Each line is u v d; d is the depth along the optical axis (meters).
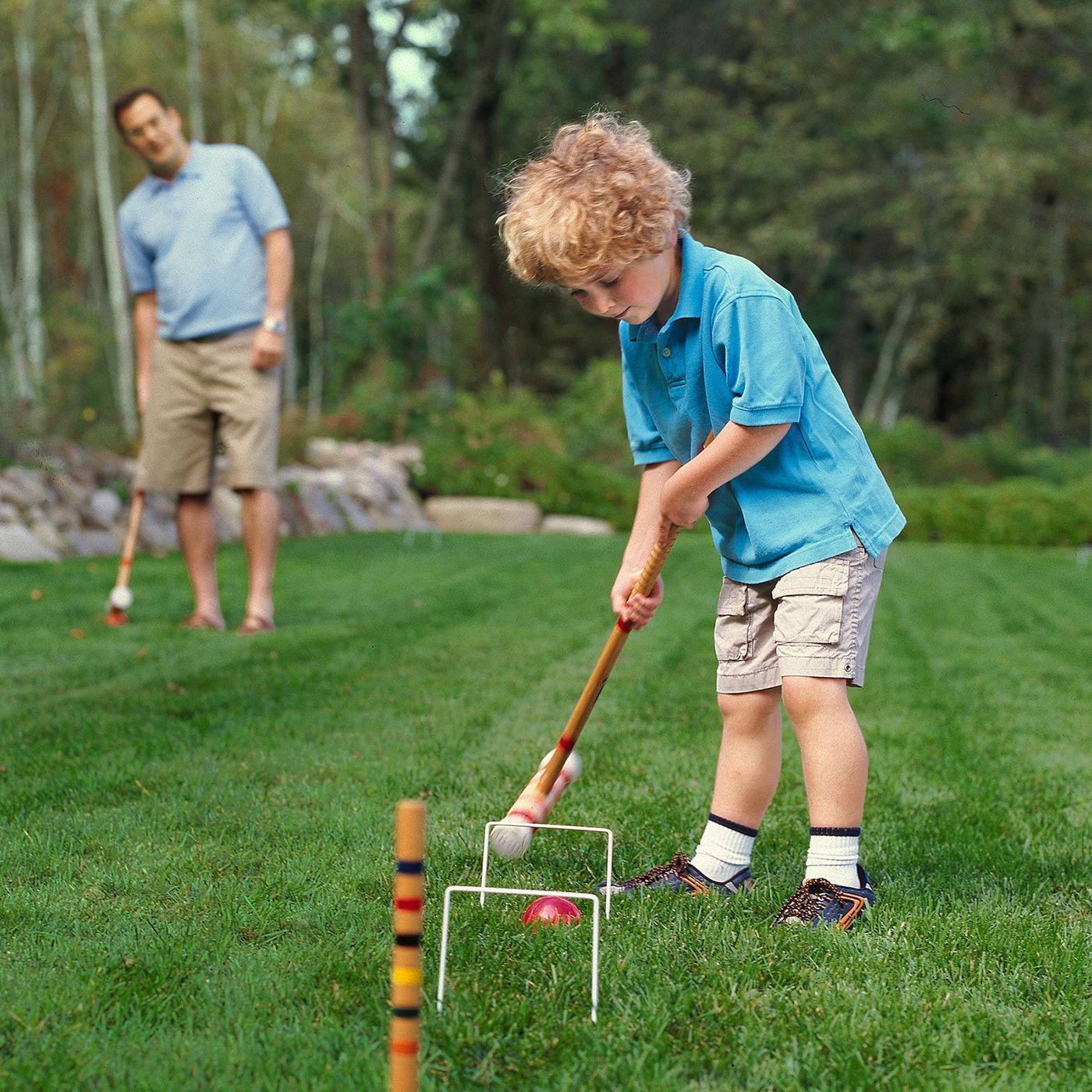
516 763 3.62
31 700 4.27
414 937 1.34
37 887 2.48
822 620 2.40
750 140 26.44
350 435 16.45
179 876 2.55
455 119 26.06
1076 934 2.34
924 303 30.86
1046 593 8.97
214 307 5.76
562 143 2.24
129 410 21.09
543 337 34.28
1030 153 22.39
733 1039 1.87
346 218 38.78
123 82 29.41
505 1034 1.86
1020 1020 1.96
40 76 28.95
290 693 4.54
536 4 20.17
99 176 24.39
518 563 9.59
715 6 28.97
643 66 28.20
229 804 3.10
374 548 10.64
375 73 22.25
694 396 2.46
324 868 2.61
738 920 2.38
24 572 7.59
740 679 2.57
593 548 11.34
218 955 2.12
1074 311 30.80
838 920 2.37
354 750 3.72
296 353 40.03
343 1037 1.82
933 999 2.02
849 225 28.81
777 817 3.21
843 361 31.55
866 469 2.49
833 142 26.28
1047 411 32.84
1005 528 15.16
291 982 2.00
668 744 3.95
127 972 2.05
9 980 2.01
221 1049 1.78
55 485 9.10
